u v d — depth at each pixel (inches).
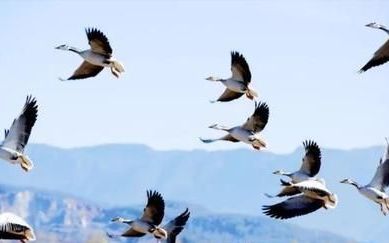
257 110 1609.3
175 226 1549.0
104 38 1558.8
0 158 1444.4
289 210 1492.4
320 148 1551.4
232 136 1601.9
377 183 1492.4
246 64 1619.1
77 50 1565.0
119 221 1505.9
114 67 1565.0
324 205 1464.1
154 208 1512.1
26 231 1262.3
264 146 1606.8
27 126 1462.8
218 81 1626.5
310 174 1549.0
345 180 1497.3
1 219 1256.2
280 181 1481.3
